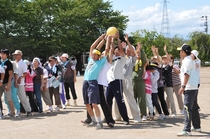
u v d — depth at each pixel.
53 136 8.79
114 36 9.97
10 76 11.75
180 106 12.14
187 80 8.47
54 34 52.16
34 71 12.95
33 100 12.91
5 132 9.44
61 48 52.25
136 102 10.71
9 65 11.74
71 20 53.62
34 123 10.79
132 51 10.20
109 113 9.84
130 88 10.42
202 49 74.31
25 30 51.09
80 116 12.12
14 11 48.28
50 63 13.92
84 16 54.53
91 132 9.20
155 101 11.11
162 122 10.61
